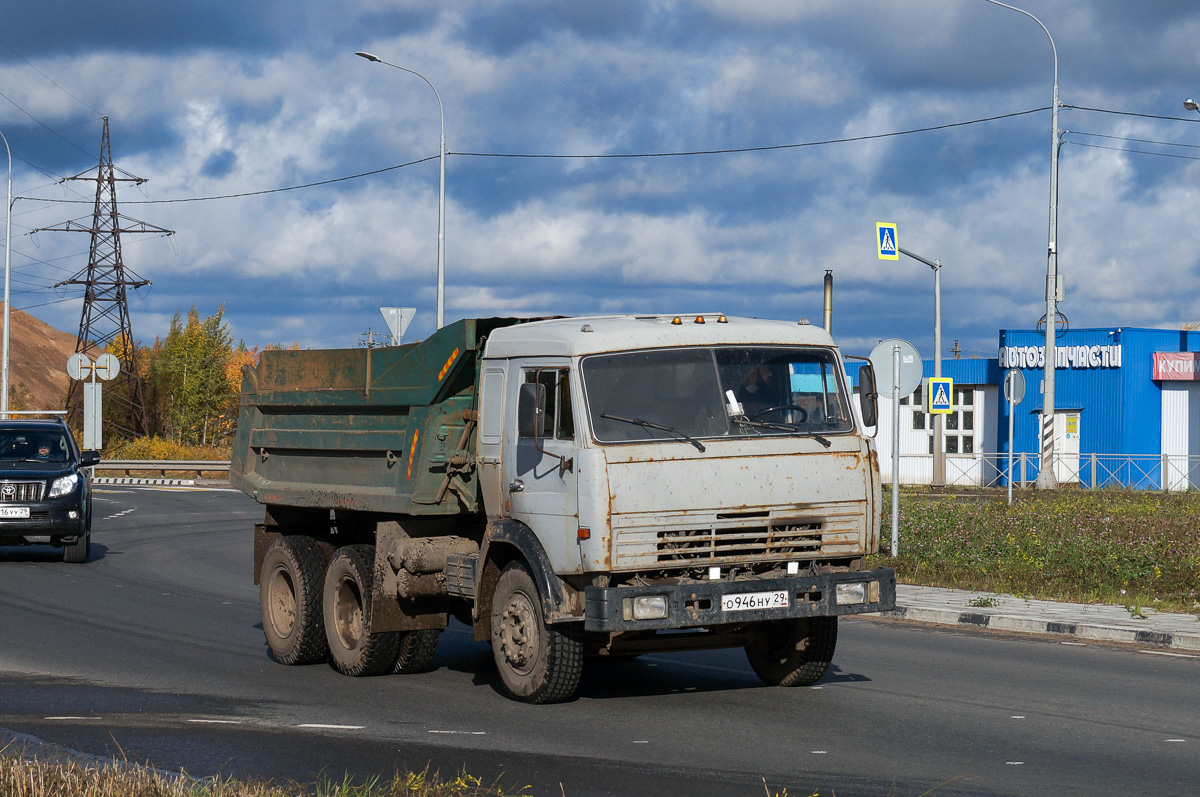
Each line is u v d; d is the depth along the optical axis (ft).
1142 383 174.50
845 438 39.81
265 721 37.70
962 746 34.17
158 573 81.76
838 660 49.26
